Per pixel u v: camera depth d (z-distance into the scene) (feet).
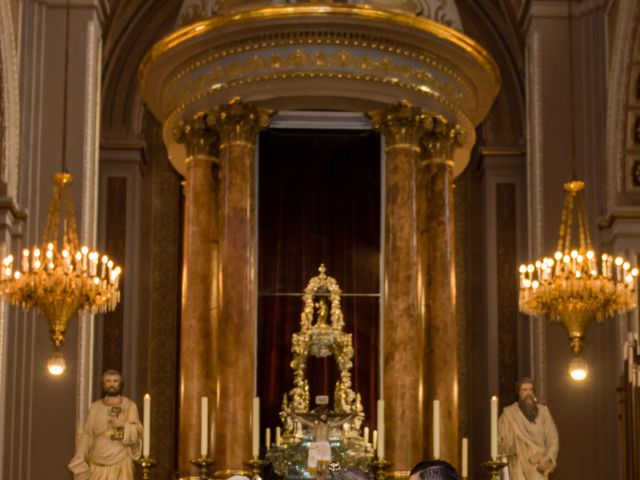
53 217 40.22
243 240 40.34
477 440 55.93
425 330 41.24
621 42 43.86
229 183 40.63
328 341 42.57
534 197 47.03
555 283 39.32
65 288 37.99
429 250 41.50
